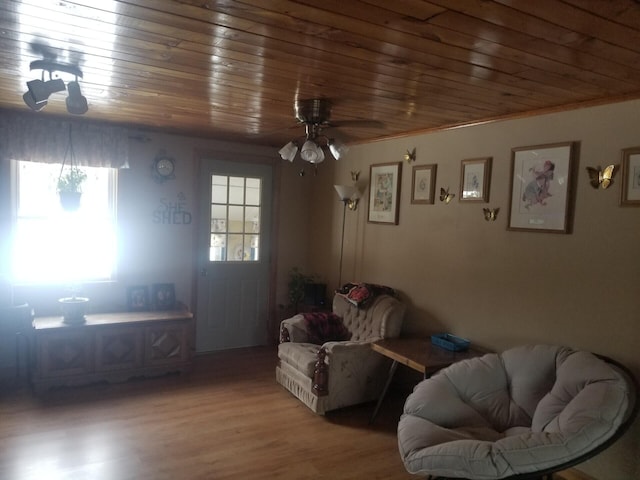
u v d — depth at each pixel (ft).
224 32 6.43
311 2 5.41
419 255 13.39
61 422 10.93
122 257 15.19
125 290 15.25
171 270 16.11
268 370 15.26
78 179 12.55
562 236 9.74
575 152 9.51
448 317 12.43
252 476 9.07
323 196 17.85
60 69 8.24
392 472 9.44
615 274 8.86
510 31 6.02
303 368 12.33
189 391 13.20
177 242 16.14
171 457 9.62
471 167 11.76
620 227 8.78
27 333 12.87
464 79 8.26
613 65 7.20
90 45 7.09
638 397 7.68
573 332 9.53
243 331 17.76
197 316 16.76
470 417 8.63
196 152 16.20
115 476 8.84
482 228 11.50
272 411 12.10
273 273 18.11
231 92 9.71
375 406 12.66
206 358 16.22
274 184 17.90
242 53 7.27
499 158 11.12
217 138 16.25
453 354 11.00
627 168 8.65
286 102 10.41
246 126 13.84
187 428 10.94
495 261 11.18
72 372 12.83
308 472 9.31
